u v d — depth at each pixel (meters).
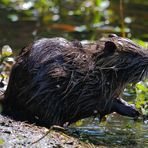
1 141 7.27
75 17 16.17
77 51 8.78
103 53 8.79
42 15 16.14
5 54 10.71
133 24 15.62
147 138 8.69
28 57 8.63
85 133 8.77
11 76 8.72
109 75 8.80
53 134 7.85
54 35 14.55
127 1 17.72
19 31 14.64
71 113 8.68
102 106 8.84
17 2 16.98
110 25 15.59
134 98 10.54
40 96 8.50
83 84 8.60
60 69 8.54
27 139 7.48
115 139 8.54
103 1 17.31
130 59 8.89
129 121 9.62
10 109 8.76
